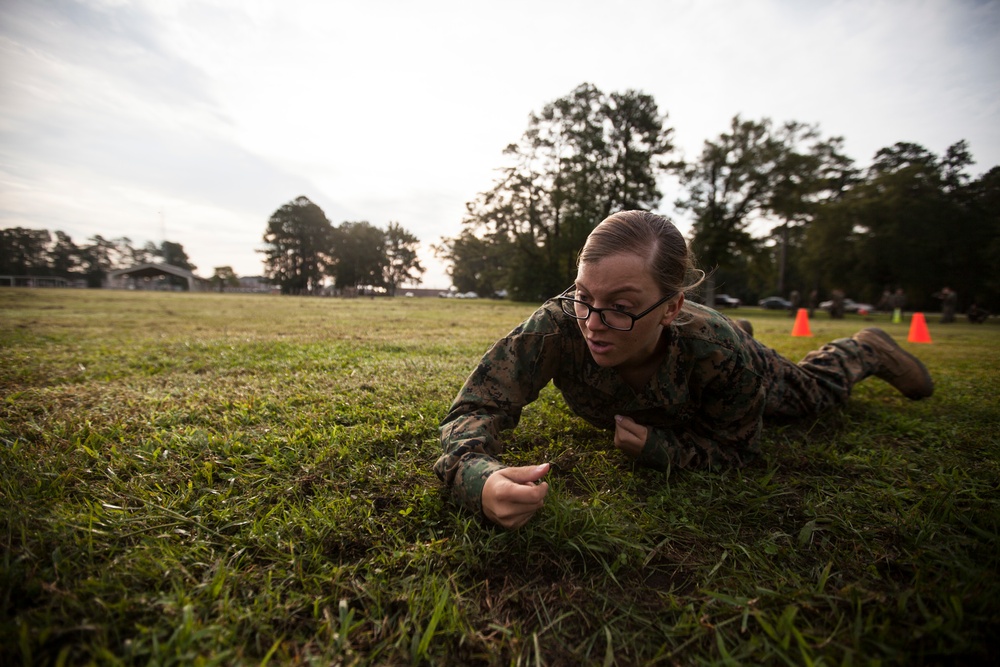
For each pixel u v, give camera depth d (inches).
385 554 43.4
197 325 267.7
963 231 1301.7
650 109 1341.0
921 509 54.8
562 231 1470.2
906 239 1299.2
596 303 47.9
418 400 95.9
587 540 46.8
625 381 62.7
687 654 34.3
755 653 33.7
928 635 33.7
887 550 46.8
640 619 37.5
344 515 49.6
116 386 105.2
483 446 52.3
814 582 42.0
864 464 68.1
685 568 44.7
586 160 1353.3
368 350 169.5
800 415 85.3
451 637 35.0
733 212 1286.9
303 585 39.1
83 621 32.3
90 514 47.0
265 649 32.8
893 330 454.9
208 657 30.7
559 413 90.6
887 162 1763.0
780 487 60.0
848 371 91.9
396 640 34.1
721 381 60.2
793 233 1736.0
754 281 1667.1
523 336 60.6
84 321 279.1
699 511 54.0
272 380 113.0
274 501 53.9
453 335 229.1
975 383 129.4
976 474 63.9
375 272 3228.3
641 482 61.6
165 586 37.9
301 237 3302.2
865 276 1393.9
